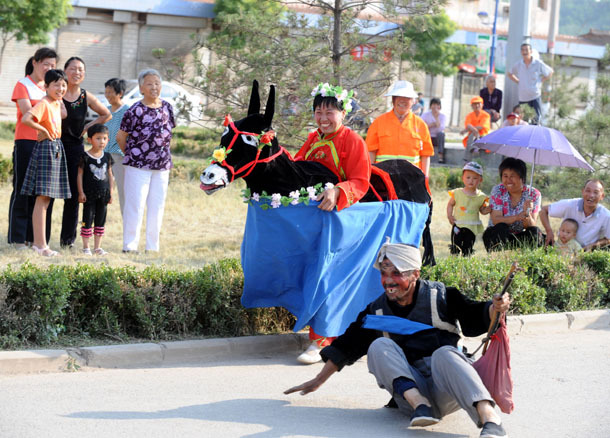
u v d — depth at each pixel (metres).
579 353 8.33
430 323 5.73
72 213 11.13
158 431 5.42
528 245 11.52
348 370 7.49
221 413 5.90
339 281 7.43
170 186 16.44
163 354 7.42
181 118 13.35
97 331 7.63
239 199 15.83
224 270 8.55
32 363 6.81
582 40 46.72
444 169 19.70
